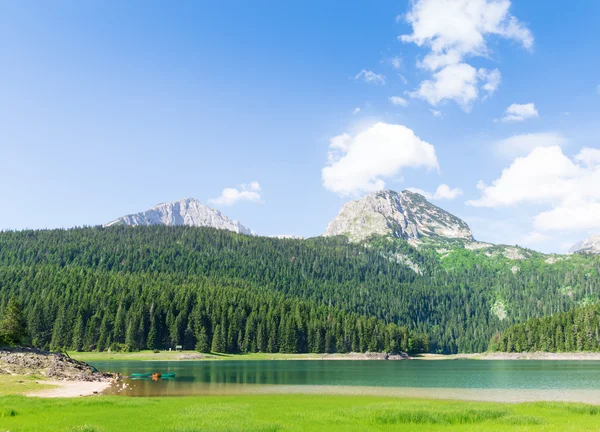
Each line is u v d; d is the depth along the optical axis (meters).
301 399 69.19
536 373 131.62
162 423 44.38
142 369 136.62
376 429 43.34
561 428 42.72
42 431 39.00
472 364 197.62
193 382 96.56
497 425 45.03
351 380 106.56
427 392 81.56
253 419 47.62
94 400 60.28
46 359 101.62
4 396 62.25
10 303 124.06
